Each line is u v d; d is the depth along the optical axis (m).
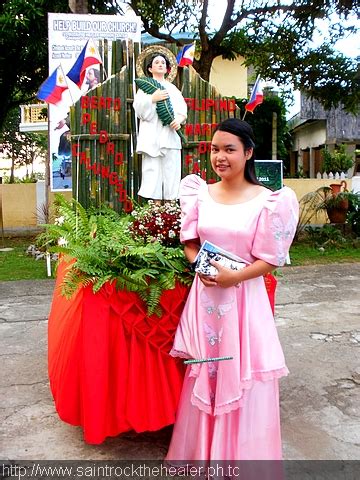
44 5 9.13
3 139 22.00
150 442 2.99
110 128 3.98
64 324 3.02
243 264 2.36
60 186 7.28
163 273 2.70
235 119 2.40
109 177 4.01
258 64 11.02
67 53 7.02
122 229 2.91
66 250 2.66
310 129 17.64
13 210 12.48
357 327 5.07
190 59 3.86
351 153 15.90
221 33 10.31
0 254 9.52
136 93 3.86
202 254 2.36
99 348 2.63
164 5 10.10
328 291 6.55
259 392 2.37
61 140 7.20
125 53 4.02
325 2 9.90
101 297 2.65
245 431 2.36
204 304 2.45
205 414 2.45
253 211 2.34
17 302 6.12
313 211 11.04
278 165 7.89
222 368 2.36
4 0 9.83
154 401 2.71
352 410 3.40
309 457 2.84
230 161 2.35
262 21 10.62
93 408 2.64
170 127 3.77
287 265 8.23
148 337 2.71
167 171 3.86
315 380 3.86
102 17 7.04
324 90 10.84
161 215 3.07
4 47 10.55
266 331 2.40
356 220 10.45
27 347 4.60
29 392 3.69
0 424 3.22
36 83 12.18
